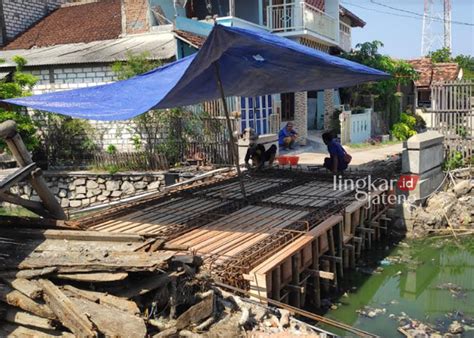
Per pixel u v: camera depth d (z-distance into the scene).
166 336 4.47
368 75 10.91
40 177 6.23
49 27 20.97
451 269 9.99
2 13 20.20
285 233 7.54
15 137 6.04
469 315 7.82
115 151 15.48
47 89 16.45
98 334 3.97
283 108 21.28
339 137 20.66
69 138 15.84
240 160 14.02
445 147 13.73
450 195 12.53
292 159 14.27
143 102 8.10
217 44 7.82
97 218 8.64
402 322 7.55
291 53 9.25
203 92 11.66
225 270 6.05
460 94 13.55
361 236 10.34
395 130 23.38
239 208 9.36
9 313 4.50
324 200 9.92
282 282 6.91
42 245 5.32
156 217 8.73
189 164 14.82
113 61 15.26
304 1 20.05
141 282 4.78
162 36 17.12
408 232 11.98
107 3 22.20
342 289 8.85
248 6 19.94
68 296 4.39
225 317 5.13
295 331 5.23
